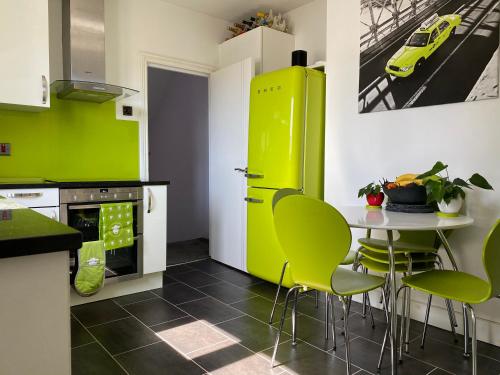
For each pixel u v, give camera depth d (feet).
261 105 10.57
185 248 15.29
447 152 7.72
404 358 6.67
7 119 9.66
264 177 10.49
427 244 7.52
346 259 7.88
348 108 9.48
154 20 11.89
